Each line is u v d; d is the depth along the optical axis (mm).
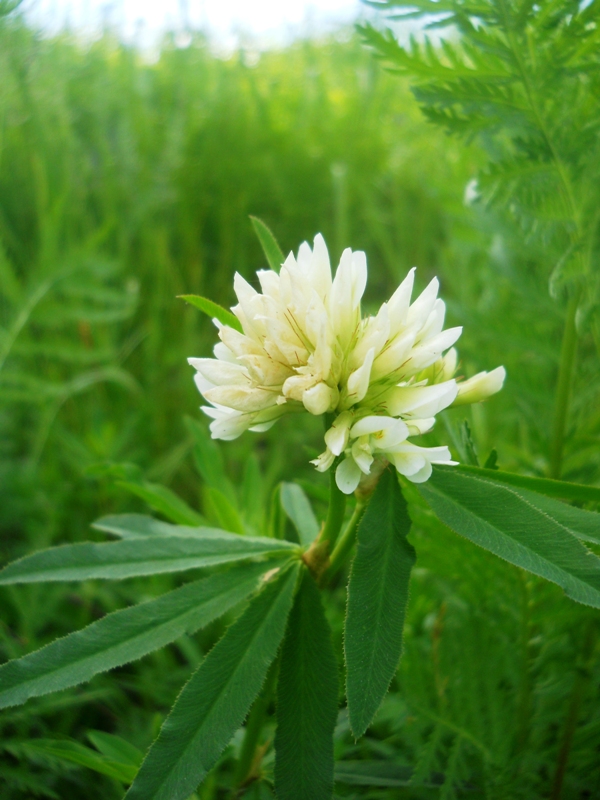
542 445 116
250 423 77
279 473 183
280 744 71
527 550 66
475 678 99
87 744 130
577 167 95
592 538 70
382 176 255
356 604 67
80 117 240
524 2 87
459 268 183
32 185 209
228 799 98
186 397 199
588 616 95
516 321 126
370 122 277
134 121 245
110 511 172
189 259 228
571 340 106
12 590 135
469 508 70
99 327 200
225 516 102
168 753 69
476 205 130
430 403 71
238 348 74
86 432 189
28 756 102
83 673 73
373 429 68
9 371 177
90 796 114
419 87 98
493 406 144
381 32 97
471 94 96
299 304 72
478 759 100
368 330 73
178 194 235
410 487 89
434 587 117
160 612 78
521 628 100
